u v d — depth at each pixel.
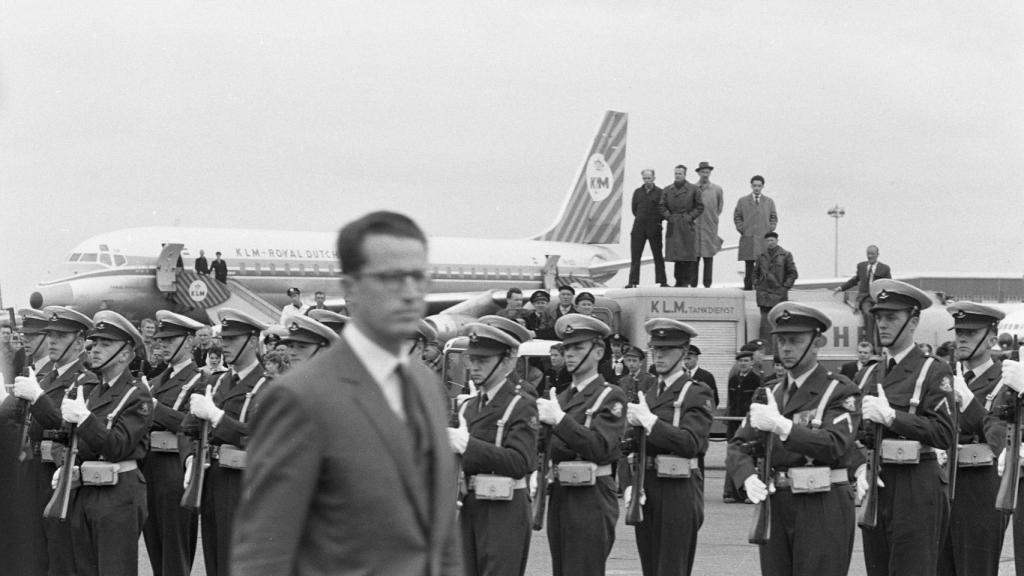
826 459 11.98
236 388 15.24
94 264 55.03
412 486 5.73
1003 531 14.80
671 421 14.25
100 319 14.01
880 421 12.84
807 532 12.09
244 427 15.02
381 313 5.73
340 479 5.61
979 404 14.58
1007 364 13.80
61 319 15.84
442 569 5.98
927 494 13.27
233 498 15.14
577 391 13.81
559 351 24.72
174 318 16.58
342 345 5.80
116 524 13.91
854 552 19.83
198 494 14.91
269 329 19.53
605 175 80.19
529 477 13.84
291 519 5.56
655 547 14.37
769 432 12.09
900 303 13.30
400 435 5.72
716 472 32.62
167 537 16.30
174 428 16.11
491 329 13.05
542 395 28.58
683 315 35.53
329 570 5.64
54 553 14.52
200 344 29.38
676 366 14.54
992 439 14.36
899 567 13.38
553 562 13.88
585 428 13.33
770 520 12.22
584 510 13.57
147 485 16.27
